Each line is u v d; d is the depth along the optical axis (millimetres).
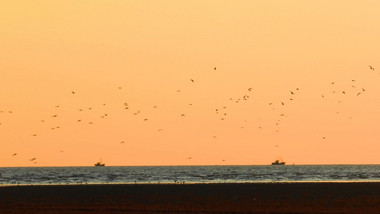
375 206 107000
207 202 116500
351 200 119562
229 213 97188
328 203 112938
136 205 110500
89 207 106625
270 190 150500
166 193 142375
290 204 111562
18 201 119750
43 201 119562
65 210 101312
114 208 105000
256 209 103000
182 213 97375
